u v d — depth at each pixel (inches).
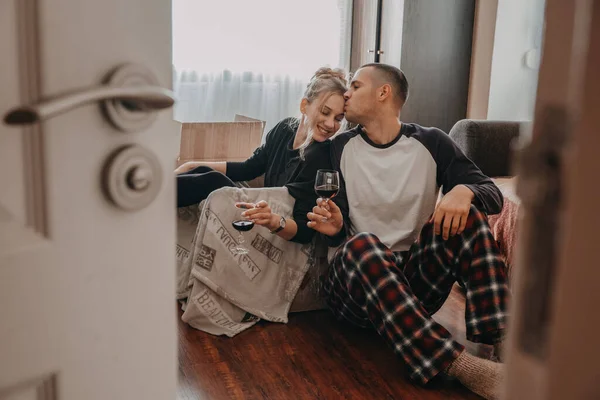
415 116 187.9
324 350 81.5
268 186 99.6
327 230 83.4
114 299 24.8
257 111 194.9
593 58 10.6
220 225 86.8
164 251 26.7
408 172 83.6
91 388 24.3
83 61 22.4
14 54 20.6
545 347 12.0
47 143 21.7
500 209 79.4
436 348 71.2
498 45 191.6
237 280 87.8
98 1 22.6
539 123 12.0
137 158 24.2
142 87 22.5
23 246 21.3
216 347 81.6
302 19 193.5
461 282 77.2
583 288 11.3
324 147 90.6
